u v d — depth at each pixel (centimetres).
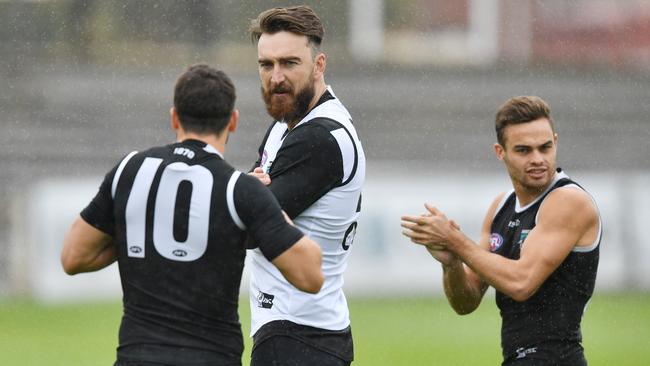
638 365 3928
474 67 8700
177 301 1491
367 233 6150
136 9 8250
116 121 7712
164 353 1478
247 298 5534
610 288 6384
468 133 7888
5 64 7981
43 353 4084
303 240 1500
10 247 6244
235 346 1524
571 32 9000
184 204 1490
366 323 5012
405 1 8981
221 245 1491
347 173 1834
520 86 8456
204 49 8338
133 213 1504
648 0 8900
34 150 7381
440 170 7219
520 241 1894
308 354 1836
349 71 8581
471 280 2030
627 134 7931
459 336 4650
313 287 1513
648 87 8444
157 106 7869
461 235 1834
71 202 6050
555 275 1861
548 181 1872
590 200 1855
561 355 1858
